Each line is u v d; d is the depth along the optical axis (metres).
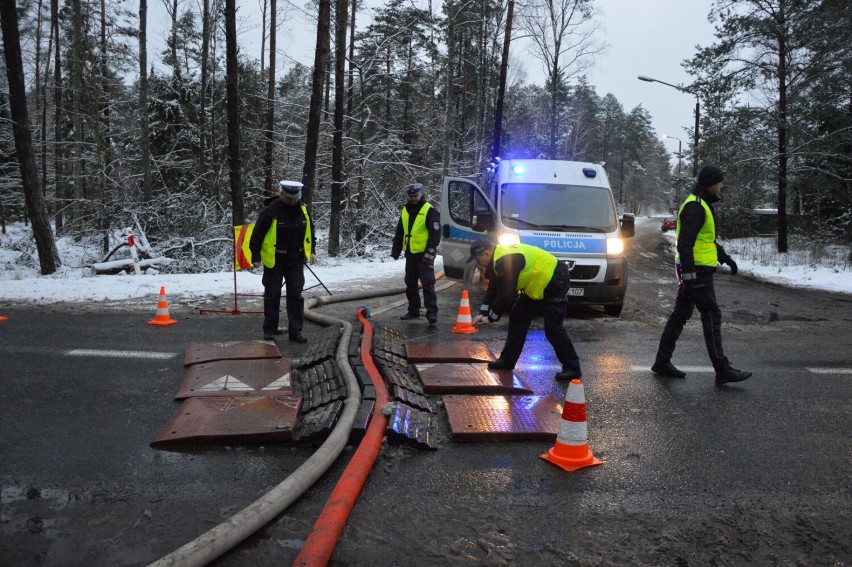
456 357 6.39
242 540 2.93
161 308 8.24
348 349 6.24
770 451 4.28
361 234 23.97
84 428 4.44
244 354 6.26
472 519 3.24
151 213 19.73
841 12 21.84
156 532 3.03
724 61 24.31
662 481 3.77
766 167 24.16
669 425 4.77
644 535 3.13
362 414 4.44
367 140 25.30
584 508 3.40
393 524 3.16
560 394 5.48
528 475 3.82
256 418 4.43
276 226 7.12
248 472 3.75
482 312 5.71
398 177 25.33
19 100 15.85
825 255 22.38
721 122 25.39
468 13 29.08
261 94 27.39
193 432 4.18
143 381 5.59
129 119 29.19
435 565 2.80
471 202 10.77
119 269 16.16
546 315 5.91
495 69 37.25
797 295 13.73
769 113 23.62
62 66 29.98
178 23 30.00
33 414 4.72
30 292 10.71
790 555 2.98
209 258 18.25
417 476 3.75
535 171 10.59
